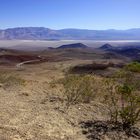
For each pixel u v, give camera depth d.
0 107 8.14
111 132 7.10
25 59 85.56
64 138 6.33
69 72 39.56
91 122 7.67
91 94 10.33
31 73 39.03
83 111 8.72
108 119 8.07
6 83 13.27
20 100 9.59
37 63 75.25
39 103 9.30
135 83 12.14
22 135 6.10
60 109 8.65
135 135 7.16
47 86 13.55
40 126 6.80
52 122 7.21
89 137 6.63
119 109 8.62
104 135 6.86
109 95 9.88
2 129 6.24
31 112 7.95
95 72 34.22
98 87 11.43
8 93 10.91
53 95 10.93
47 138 6.17
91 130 7.07
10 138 5.83
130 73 13.38
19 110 8.02
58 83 14.38
